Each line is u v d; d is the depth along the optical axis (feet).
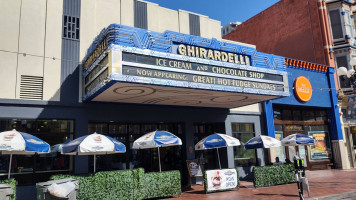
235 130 54.03
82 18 42.39
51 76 38.55
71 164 38.19
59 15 40.70
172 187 36.88
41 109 37.06
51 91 38.17
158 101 42.86
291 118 64.03
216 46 38.99
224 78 37.96
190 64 35.32
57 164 37.35
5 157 34.55
